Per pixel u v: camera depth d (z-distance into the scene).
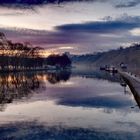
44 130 28.22
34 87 76.38
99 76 130.50
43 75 143.00
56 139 25.39
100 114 35.81
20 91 65.00
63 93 60.88
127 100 48.22
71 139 25.27
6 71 167.12
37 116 34.84
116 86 77.19
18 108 40.59
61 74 156.25
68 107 41.47
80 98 51.78
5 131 27.88
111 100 48.53
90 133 27.06
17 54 189.25
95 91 64.56
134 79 73.19
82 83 90.31
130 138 25.33
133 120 32.09
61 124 30.70
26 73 163.38
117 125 29.89
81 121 32.00
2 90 67.06
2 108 40.56
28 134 26.95
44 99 50.41
